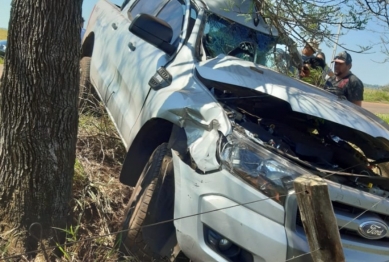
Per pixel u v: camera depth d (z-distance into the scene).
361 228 2.55
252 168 2.54
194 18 3.97
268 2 3.45
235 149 2.59
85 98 5.09
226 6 4.05
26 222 2.92
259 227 2.44
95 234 3.27
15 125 2.84
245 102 3.41
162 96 3.27
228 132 2.66
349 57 5.55
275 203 2.46
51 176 2.92
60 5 2.74
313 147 3.11
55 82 2.83
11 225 2.92
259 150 2.59
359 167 3.10
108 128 4.63
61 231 3.02
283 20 3.45
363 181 2.82
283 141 3.07
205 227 2.59
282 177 2.48
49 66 2.79
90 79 5.18
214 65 3.41
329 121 3.27
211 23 4.01
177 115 2.99
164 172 2.97
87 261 2.98
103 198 3.62
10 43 2.80
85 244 3.09
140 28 3.52
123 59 4.30
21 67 2.78
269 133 3.02
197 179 2.65
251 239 2.44
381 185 2.86
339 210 2.55
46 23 2.73
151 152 3.52
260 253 2.44
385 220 2.70
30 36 2.74
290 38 3.65
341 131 3.33
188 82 3.24
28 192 2.89
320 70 4.67
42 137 2.85
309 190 2.27
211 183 2.59
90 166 4.07
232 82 3.14
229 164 2.57
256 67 3.63
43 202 2.93
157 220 2.93
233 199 2.51
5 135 2.88
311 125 3.44
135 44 4.24
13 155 2.87
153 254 2.98
